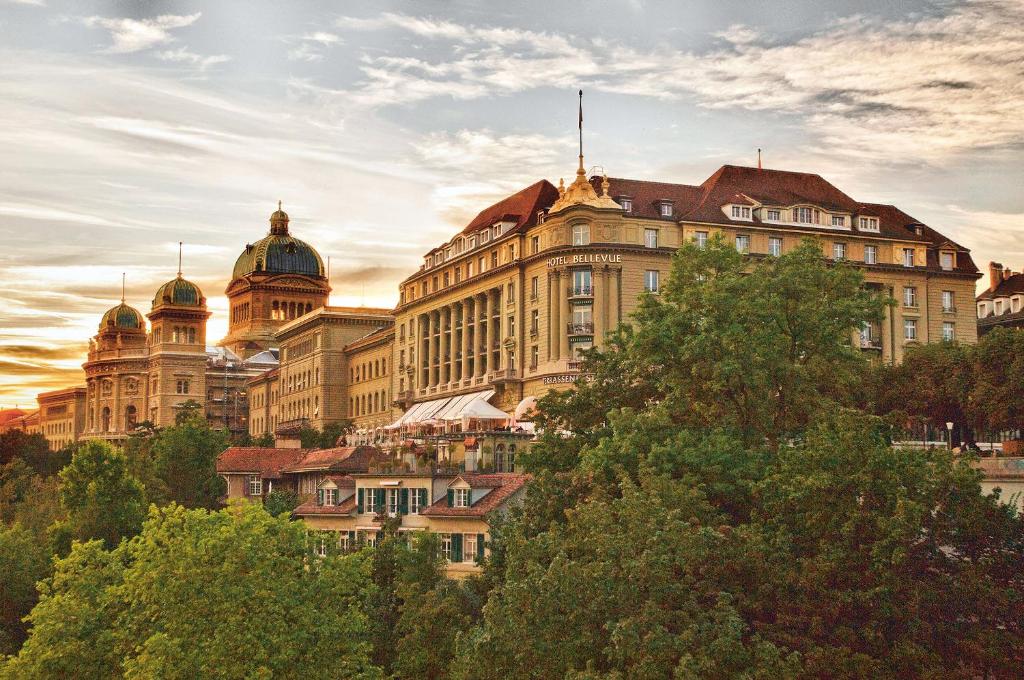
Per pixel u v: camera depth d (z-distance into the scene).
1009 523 50.16
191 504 124.94
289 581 60.94
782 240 139.25
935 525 49.69
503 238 145.00
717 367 68.94
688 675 44.38
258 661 57.53
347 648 61.66
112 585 65.69
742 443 64.19
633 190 138.38
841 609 47.56
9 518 136.25
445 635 66.12
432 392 164.38
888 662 46.06
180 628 58.00
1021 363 101.12
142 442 152.00
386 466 93.56
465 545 83.69
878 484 49.81
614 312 131.38
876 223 145.75
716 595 48.66
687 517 55.16
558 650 49.69
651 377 78.44
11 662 63.66
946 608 47.69
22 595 98.88
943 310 148.12
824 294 81.31
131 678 56.22
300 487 114.38
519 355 140.00
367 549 70.50
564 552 53.44
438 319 166.25
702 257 82.81
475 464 92.38
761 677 45.34
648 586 48.72
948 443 102.19
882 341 143.12
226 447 140.00
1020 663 46.28
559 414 80.06
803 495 50.62
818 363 77.12
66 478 112.81
